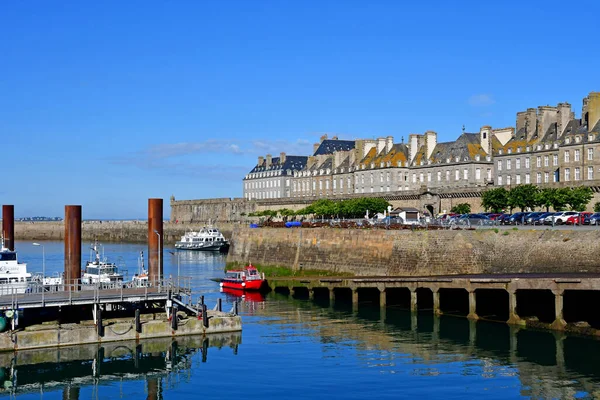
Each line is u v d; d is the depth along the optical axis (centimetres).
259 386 4531
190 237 16288
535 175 12781
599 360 5000
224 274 10731
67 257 5997
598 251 6962
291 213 15750
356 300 7500
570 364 4928
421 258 8031
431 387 4497
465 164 14000
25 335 5034
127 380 4653
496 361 5038
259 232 10444
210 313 5891
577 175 11838
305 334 5947
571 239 7175
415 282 6819
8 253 6156
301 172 19275
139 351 5216
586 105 12094
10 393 4416
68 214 6000
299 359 5138
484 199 11325
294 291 8375
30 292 5825
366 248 8650
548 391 4406
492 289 6781
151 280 6044
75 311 5622
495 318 6388
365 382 4606
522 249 7481
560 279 5747
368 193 14838
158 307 5909
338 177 17438
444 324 6256
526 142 13225
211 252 15600
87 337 5200
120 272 10006
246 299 8006
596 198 10650
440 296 7162
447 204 13025
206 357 5166
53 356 5016
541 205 10625
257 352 5319
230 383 4594
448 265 7844
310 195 18712
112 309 5803
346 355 5256
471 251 7756
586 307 6334
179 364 4984
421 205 13475
